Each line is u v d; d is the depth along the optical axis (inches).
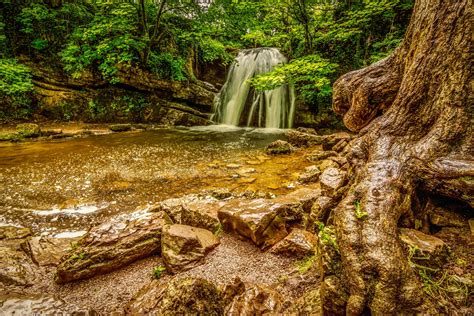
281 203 159.0
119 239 132.5
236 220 148.3
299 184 255.9
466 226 92.0
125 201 222.1
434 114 100.2
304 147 411.5
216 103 686.5
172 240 132.1
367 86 131.3
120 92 605.9
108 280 121.4
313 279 107.3
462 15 94.0
